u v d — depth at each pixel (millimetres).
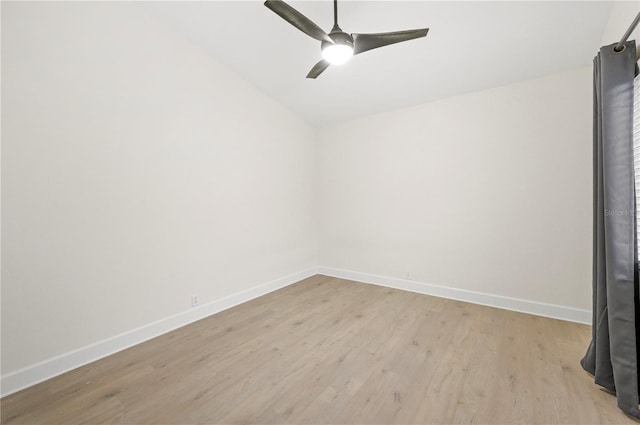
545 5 2053
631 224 1609
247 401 1683
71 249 2029
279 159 3836
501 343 2318
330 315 2934
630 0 1715
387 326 2666
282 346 2318
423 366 2014
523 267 2953
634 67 1625
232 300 3189
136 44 2369
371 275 4051
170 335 2523
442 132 3404
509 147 3000
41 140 1889
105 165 2193
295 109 3992
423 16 2277
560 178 2754
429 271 3553
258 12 2428
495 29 2318
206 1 2330
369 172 4012
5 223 1764
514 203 2986
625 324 1587
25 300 1839
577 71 2656
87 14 2094
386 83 3232
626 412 1544
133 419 1554
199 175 2859
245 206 3361
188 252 2771
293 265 4121
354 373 1943
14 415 1590
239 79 3252
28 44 1836
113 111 2232
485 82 2994
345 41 1844
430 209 3514
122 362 2104
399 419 1530
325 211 4488
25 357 1835
